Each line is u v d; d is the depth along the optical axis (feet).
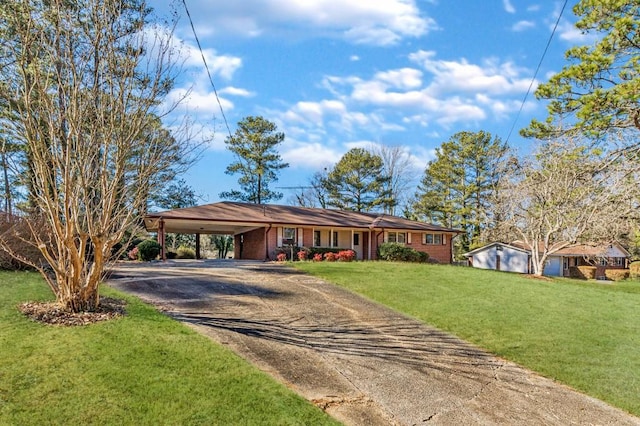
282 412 14.55
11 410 12.64
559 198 63.36
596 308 36.70
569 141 55.52
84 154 22.17
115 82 23.40
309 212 85.40
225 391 15.31
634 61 38.63
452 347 24.81
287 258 71.10
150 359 17.02
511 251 106.32
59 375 14.89
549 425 16.60
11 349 16.56
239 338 22.09
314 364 19.97
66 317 21.08
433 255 91.09
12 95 23.18
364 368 20.26
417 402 17.34
